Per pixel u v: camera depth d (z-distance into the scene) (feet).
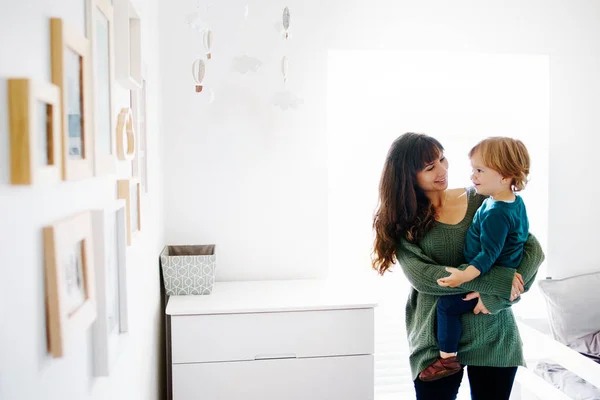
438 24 7.80
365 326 6.37
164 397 7.16
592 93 8.30
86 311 2.50
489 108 8.58
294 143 7.51
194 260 6.64
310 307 6.22
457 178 8.48
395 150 5.88
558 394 6.91
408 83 8.39
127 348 4.14
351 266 8.30
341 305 6.27
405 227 5.87
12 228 1.78
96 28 2.93
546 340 7.14
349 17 7.58
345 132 8.26
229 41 7.33
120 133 3.69
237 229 7.48
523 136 8.64
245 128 7.41
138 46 4.23
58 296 2.10
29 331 1.93
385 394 7.65
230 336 6.15
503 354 5.74
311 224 7.61
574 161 8.34
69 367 2.48
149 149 5.70
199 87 5.87
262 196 7.50
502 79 8.58
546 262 8.36
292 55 7.46
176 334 6.08
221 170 7.41
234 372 6.17
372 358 6.40
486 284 5.41
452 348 5.57
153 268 5.95
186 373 6.11
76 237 2.37
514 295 5.48
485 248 5.35
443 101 8.46
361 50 7.65
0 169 1.69
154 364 5.95
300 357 6.28
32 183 1.78
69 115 2.38
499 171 5.41
